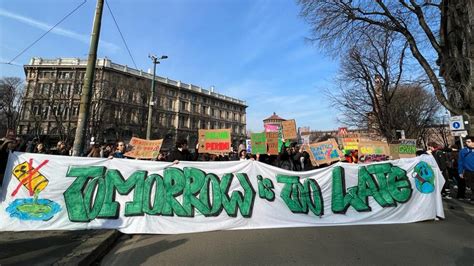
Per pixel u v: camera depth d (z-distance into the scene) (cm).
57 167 586
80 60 5259
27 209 559
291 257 446
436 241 530
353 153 1227
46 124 4362
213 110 8756
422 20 1287
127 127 4141
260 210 646
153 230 588
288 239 545
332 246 501
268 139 942
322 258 442
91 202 584
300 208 663
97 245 459
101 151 1095
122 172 609
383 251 474
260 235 574
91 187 590
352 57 2306
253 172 664
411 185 721
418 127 2925
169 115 7206
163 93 6794
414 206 711
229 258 443
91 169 598
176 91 7512
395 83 2289
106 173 603
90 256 425
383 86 2416
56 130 4341
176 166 632
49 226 559
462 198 976
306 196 673
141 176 614
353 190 696
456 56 1236
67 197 577
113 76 4203
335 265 413
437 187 734
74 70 4941
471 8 1119
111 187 598
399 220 695
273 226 641
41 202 566
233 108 9612
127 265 423
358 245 507
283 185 668
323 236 566
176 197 616
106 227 574
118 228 576
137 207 597
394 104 2661
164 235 582
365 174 708
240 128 9825
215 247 497
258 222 639
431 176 738
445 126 3756
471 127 1127
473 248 487
